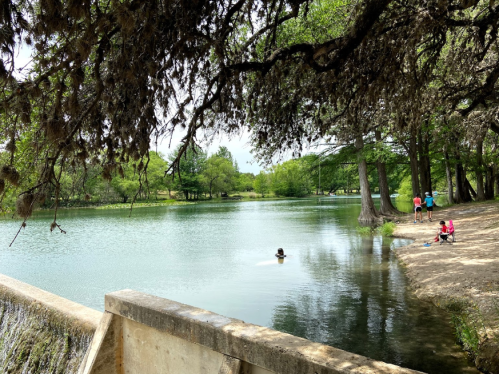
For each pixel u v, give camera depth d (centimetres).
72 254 1858
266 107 651
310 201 7788
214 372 345
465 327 651
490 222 1786
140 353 422
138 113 398
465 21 612
